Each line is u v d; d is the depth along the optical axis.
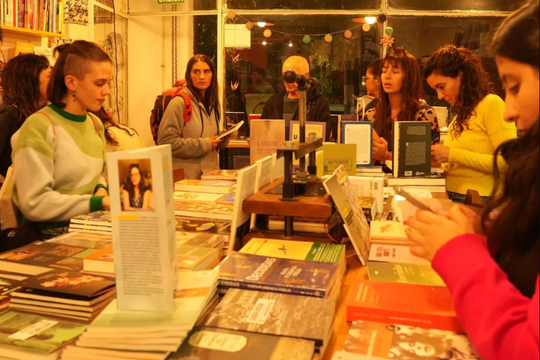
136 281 1.06
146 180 1.02
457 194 2.91
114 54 6.36
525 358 0.71
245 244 1.77
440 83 2.87
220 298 1.31
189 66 4.14
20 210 2.06
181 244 1.61
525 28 0.79
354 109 6.93
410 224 1.00
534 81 0.79
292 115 4.29
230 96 6.96
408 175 2.87
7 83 3.08
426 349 1.00
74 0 5.04
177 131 4.04
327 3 6.70
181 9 6.86
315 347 1.05
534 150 0.86
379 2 6.62
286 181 1.72
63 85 2.12
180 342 0.99
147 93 6.96
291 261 1.45
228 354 0.99
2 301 1.29
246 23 6.78
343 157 2.67
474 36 6.64
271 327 1.09
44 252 1.53
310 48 6.86
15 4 3.91
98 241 1.66
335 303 1.35
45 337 1.08
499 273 0.84
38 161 2.00
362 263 1.67
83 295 1.18
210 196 2.24
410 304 1.18
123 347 1.00
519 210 0.88
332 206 1.71
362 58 6.80
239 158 6.71
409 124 2.84
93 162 2.23
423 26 6.70
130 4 6.72
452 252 0.89
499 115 2.69
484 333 0.78
